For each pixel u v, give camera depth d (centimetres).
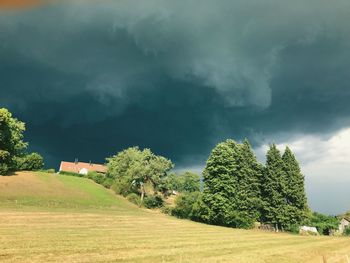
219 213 8369
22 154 11819
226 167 8575
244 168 9250
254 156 9806
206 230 6359
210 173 8669
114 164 13000
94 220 5953
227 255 3438
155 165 11175
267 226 9256
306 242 5422
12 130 9981
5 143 9706
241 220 8412
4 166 9738
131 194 10694
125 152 12900
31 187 9194
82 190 10344
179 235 5147
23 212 5888
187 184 15412
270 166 9588
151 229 5662
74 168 17412
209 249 3825
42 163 12444
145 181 11350
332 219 11381
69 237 3906
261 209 9419
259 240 5319
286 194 9338
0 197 7519
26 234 3869
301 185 9531
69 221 5481
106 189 11481
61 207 7419
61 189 9825
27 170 11950
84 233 4384
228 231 6569
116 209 8519
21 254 2750
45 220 5294
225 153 8631
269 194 9406
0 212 5619
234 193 8556
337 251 4291
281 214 9100
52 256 2764
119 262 2708
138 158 11606
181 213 9169
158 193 11456
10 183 9088
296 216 9138
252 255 3519
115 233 4703
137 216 7419
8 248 2952
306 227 9275
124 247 3503
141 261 2797
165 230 5703
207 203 8612
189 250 3628
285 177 9462
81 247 3278
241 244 4550
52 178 10919
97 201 9331
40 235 3872
